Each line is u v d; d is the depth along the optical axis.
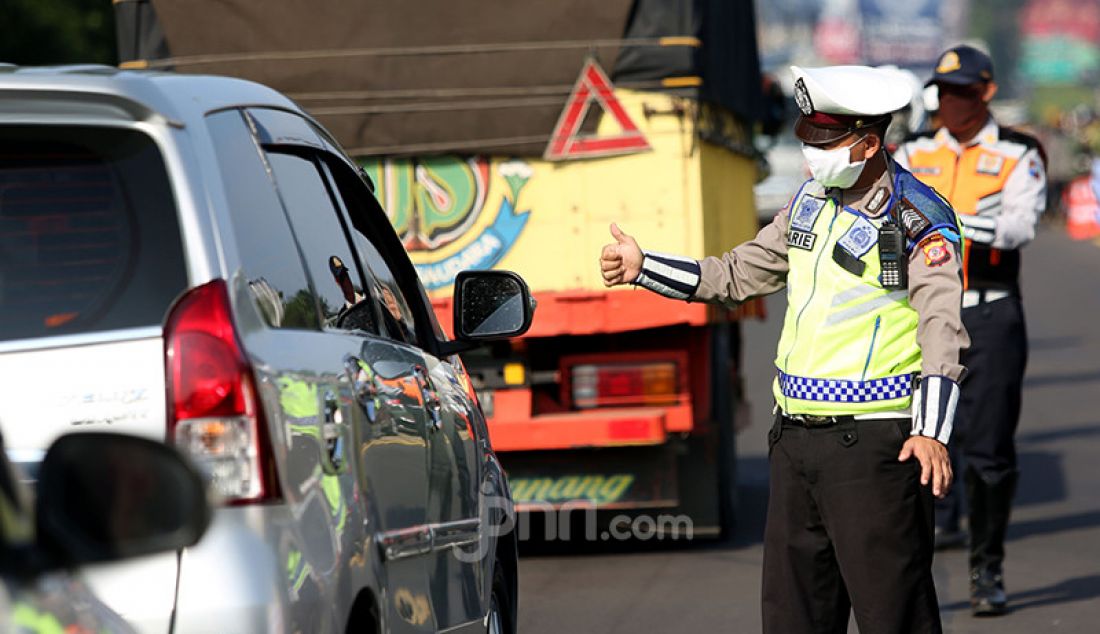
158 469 6.30
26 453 9.27
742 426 31.27
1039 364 52.66
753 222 31.17
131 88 9.80
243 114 11.15
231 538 9.22
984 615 21.53
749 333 66.19
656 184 24.22
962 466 27.27
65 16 69.75
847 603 14.30
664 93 24.14
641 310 24.05
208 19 24.86
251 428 9.44
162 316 9.55
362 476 10.77
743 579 23.66
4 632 5.78
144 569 9.02
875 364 13.57
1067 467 34.06
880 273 13.57
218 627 9.03
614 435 24.09
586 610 21.80
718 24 26.11
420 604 11.98
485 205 24.48
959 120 22.91
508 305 14.77
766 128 36.44
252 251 10.37
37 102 9.71
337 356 10.97
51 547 6.18
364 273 12.97
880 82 13.52
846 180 13.59
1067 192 136.12
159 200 9.74
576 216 24.36
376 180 24.70
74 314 9.52
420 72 24.58
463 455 13.69
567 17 24.27
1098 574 24.05
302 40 24.70
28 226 9.70
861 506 13.62
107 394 9.37
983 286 22.25
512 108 24.38
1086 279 87.06
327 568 9.87
